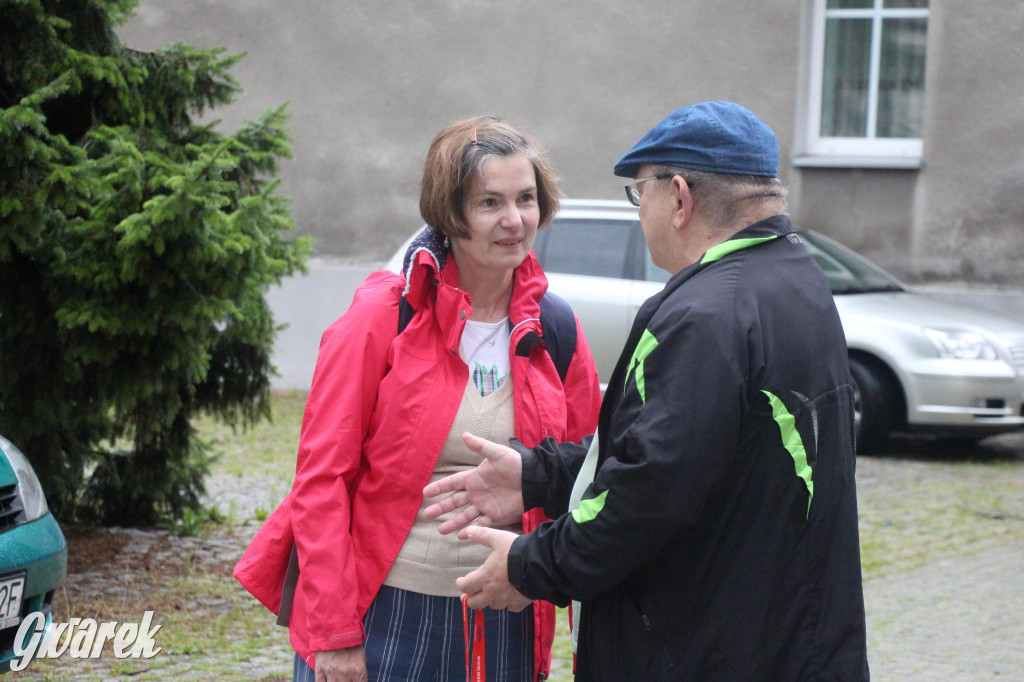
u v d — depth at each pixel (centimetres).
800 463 175
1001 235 977
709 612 176
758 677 175
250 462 771
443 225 216
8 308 475
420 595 213
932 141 990
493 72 1086
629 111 1059
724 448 171
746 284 179
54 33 481
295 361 1112
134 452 566
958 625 457
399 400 213
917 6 1037
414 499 214
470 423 216
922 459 789
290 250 561
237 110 1127
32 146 435
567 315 234
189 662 395
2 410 485
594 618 187
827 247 894
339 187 1122
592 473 194
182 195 432
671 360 173
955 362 751
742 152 187
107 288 449
